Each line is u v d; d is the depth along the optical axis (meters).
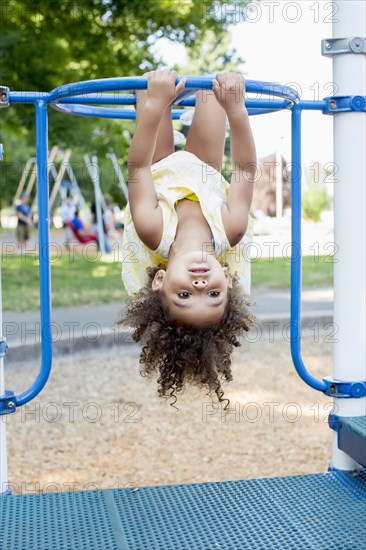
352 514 2.09
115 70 7.46
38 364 5.84
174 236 2.16
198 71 14.50
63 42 7.69
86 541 1.91
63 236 17.02
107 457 3.84
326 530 1.99
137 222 2.13
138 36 7.17
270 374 5.55
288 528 2.00
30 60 7.09
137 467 3.69
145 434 4.20
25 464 3.73
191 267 2.07
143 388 5.16
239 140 2.13
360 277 2.57
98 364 5.88
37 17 7.23
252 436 4.15
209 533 1.96
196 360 2.14
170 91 2.05
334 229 2.60
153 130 2.08
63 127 7.59
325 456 3.80
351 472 2.44
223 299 2.10
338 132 2.55
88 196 17.42
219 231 2.18
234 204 2.19
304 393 5.03
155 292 2.17
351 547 1.89
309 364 5.86
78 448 3.98
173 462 3.76
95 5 6.79
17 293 9.22
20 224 15.16
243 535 1.95
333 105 2.50
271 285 10.54
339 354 2.59
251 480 2.35
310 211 19.27
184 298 2.08
